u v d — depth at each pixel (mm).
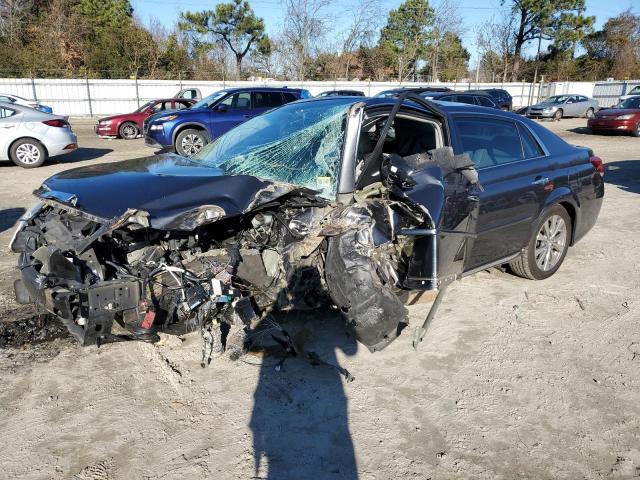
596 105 27922
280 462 2738
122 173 3779
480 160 4410
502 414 3152
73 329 3178
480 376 3535
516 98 37250
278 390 3324
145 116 18656
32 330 4004
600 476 2686
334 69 36562
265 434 2943
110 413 3086
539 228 4871
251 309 3510
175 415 3082
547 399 3297
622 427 3053
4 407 3119
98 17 40188
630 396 3338
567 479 2668
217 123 13219
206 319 3354
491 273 5363
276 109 4836
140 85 30344
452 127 4254
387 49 39969
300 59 35188
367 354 3768
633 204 8484
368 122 3863
